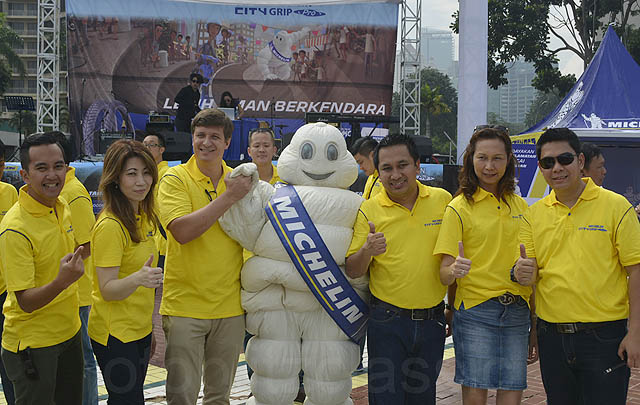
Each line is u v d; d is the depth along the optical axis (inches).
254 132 190.5
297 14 671.8
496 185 126.6
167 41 649.6
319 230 118.7
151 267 109.3
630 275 112.8
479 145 123.7
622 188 335.3
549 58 941.2
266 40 670.5
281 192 122.6
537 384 187.8
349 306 121.0
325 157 123.0
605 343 112.2
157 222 126.4
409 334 121.3
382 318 122.0
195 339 121.7
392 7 677.9
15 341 107.8
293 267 119.5
